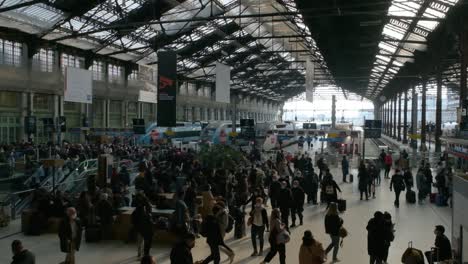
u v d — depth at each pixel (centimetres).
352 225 1359
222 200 1095
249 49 4794
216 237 883
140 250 995
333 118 4516
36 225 1194
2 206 1311
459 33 2288
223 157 1944
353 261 986
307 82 3131
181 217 1047
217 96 2289
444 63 3881
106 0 2619
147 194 1342
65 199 1317
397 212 1579
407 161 2570
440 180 1727
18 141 2573
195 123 4181
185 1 3005
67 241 847
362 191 1830
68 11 2659
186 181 1495
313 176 1719
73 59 3391
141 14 2991
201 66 4741
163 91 1781
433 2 2381
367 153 4288
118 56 3781
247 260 994
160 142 3250
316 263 731
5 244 1102
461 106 2197
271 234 891
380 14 2325
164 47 3869
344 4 2442
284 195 1209
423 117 4153
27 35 2831
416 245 1143
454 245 820
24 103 2934
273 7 3316
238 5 3312
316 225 1343
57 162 1423
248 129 3581
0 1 2383
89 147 2339
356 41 3372
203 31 3719
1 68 2652
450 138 2259
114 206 1237
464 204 752
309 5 2472
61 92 3206
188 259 682
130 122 4325
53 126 2634
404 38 3641
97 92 3656
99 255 1021
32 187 1606
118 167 1945
